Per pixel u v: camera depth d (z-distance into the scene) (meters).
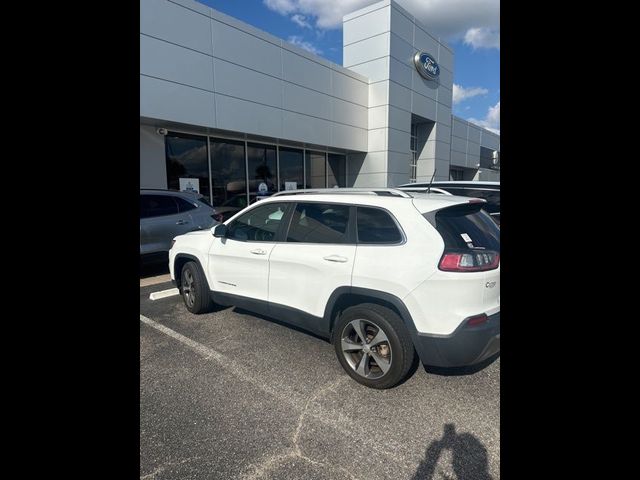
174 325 4.13
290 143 12.32
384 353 2.77
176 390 2.81
